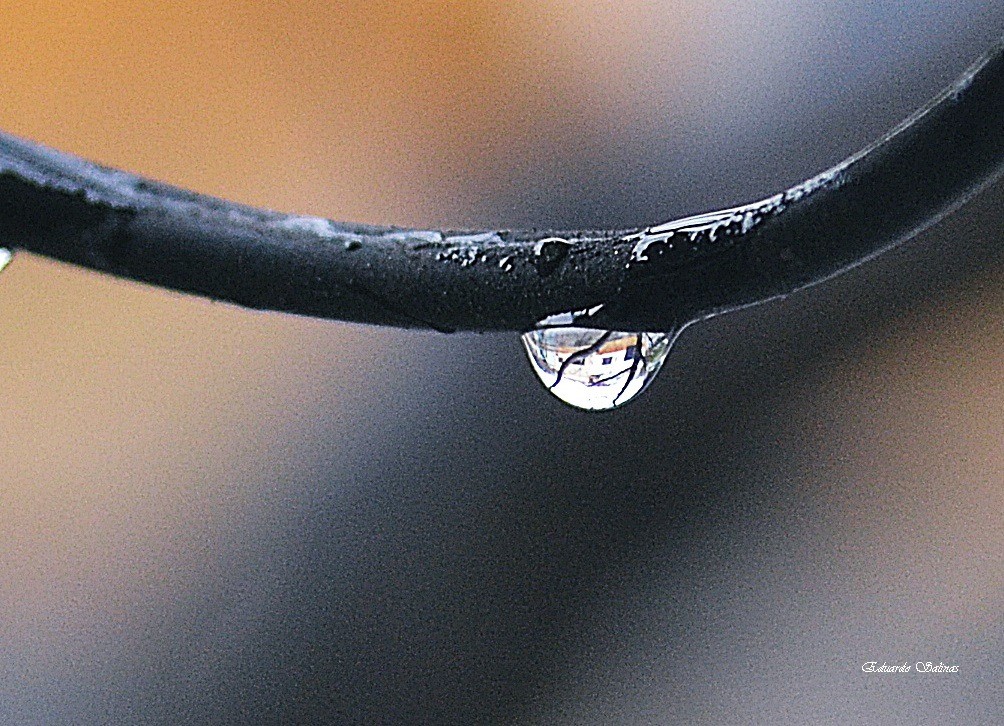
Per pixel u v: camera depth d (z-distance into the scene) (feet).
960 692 0.75
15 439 0.88
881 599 0.80
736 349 0.92
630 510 0.86
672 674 0.78
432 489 0.88
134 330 0.93
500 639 0.80
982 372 0.88
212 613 0.81
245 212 0.54
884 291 0.93
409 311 0.54
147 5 0.96
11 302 0.91
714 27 1.04
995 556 0.80
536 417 0.90
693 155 1.01
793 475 0.86
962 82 0.54
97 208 0.54
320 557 0.84
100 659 0.79
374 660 0.80
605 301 0.54
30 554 0.83
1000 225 0.95
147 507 0.87
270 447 0.89
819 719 0.75
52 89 0.95
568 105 1.03
